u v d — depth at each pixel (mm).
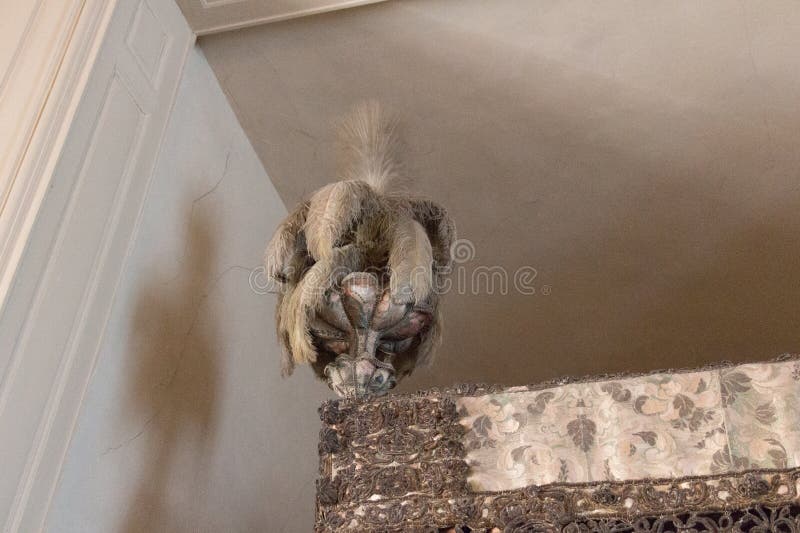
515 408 1144
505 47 1907
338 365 1299
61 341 1278
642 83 1958
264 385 1967
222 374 1773
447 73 1957
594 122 2043
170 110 1699
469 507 1070
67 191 1336
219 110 1981
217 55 1939
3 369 1153
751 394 1071
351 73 1962
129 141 1543
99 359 1380
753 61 1905
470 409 1159
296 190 2207
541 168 2150
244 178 2047
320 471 1160
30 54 1427
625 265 2400
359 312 1326
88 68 1434
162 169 1677
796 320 2500
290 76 1972
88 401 1340
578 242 2338
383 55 1927
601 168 2150
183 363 1633
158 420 1518
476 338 2611
